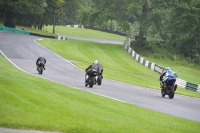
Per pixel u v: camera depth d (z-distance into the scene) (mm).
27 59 106875
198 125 33688
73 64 108562
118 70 112250
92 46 171500
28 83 46656
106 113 32062
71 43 171875
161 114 37562
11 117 24719
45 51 131500
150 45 186125
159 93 68000
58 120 26031
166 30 190375
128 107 38969
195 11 178000
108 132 24594
